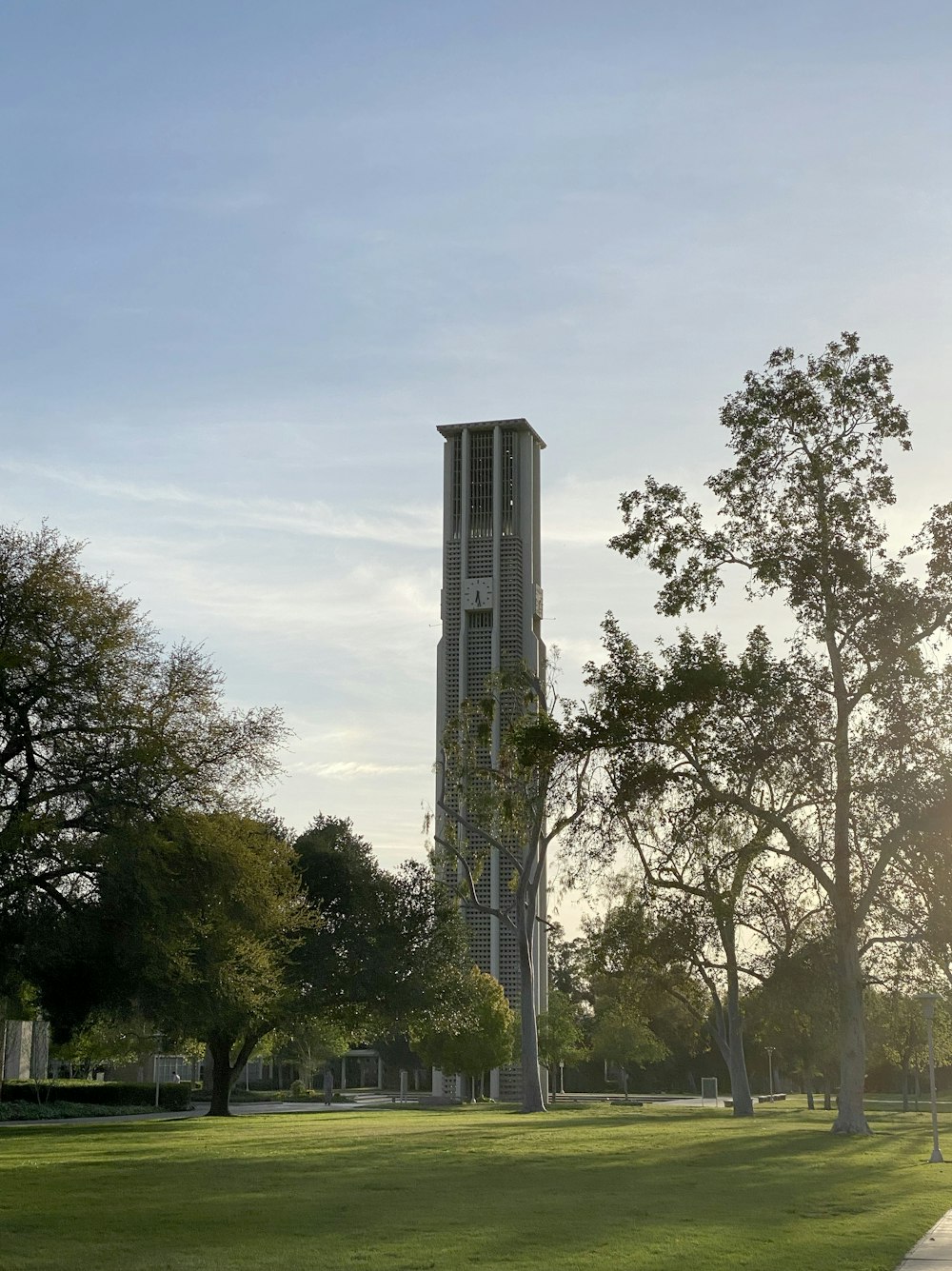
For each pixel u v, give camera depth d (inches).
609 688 1621.6
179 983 1397.6
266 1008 2012.8
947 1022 2564.0
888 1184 965.2
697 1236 652.1
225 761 1389.0
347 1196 856.9
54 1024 1407.5
